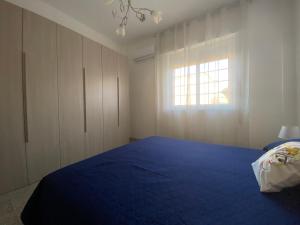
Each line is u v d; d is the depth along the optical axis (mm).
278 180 826
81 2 2443
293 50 2023
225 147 1749
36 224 1018
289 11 2041
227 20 2449
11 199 1733
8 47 1794
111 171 1123
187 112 2855
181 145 1817
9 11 1793
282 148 989
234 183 958
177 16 2721
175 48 2975
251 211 706
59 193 887
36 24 2020
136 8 2500
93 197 813
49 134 2184
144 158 1389
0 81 1750
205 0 2354
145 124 3691
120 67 3316
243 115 2342
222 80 2512
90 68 2705
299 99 1947
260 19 2223
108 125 3059
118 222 644
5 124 1799
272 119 2188
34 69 2008
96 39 3301
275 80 2154
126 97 3479
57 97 2258
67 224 763
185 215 681
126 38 3578
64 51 2328
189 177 1039
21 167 1935
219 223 635
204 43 2645
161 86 3209
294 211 708
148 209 721
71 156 2447
